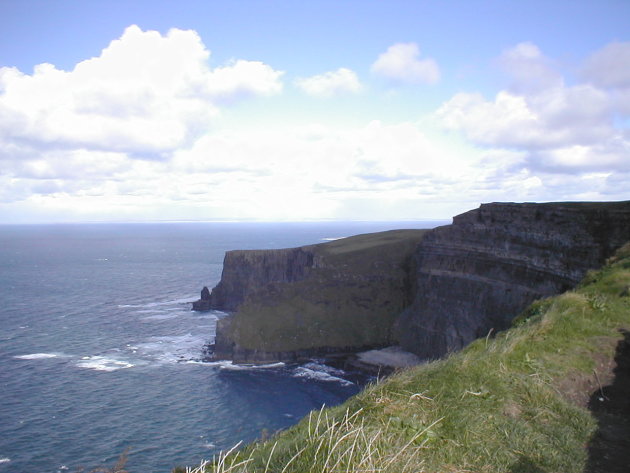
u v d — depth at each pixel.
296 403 61.31
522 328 13.31
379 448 6.65
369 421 7.47
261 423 53.88
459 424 7.59
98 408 57.38
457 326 75.12
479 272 74.25
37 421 53.16
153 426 52.28
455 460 6.88
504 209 71.88
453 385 8.82
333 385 70.00
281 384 69.75
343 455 6.32
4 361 76.19
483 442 7.39
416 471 6.38
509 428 7.87
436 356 78.25
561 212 58.81
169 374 72.56
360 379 73.75
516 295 64.56
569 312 14.18
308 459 6.50
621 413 9.22
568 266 54.94
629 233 47.88
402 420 7.51
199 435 50.12
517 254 66.69
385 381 9.07
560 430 8.13
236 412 57.25
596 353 11.59
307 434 7.48
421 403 8.15
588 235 52.81
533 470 6.95
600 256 49.75
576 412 8.82
